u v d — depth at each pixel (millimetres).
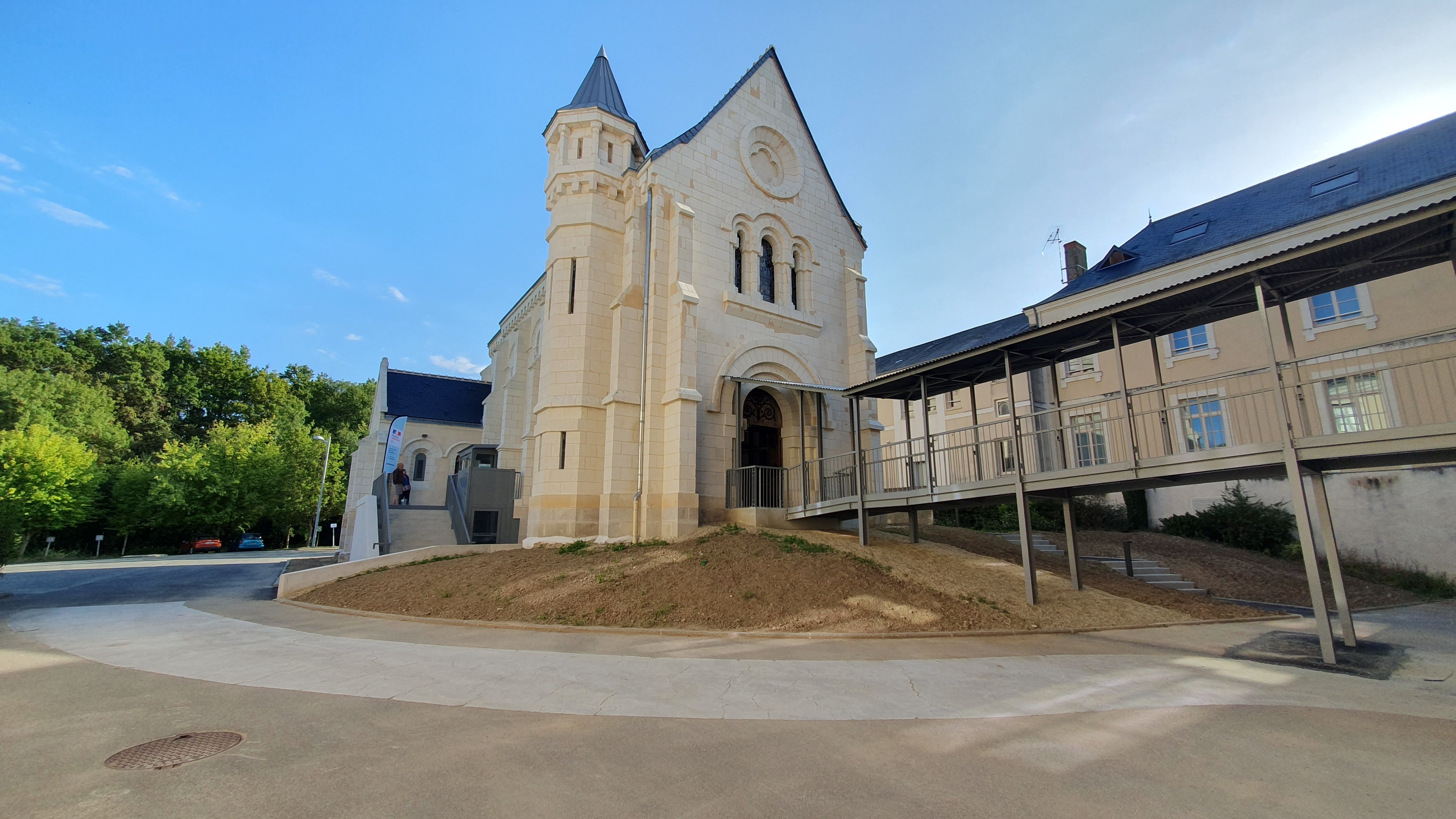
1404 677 7633
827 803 3898
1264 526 19406
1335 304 19016
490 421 32812
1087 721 5652
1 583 19906
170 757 4625
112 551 41281
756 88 20953
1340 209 16953
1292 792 4121
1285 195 20438
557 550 15852
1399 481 17828
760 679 7117
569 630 10086
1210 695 6629
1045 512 23484
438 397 39781
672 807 3822
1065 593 12789
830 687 6781
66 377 46156
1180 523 21422
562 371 17766
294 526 49594
